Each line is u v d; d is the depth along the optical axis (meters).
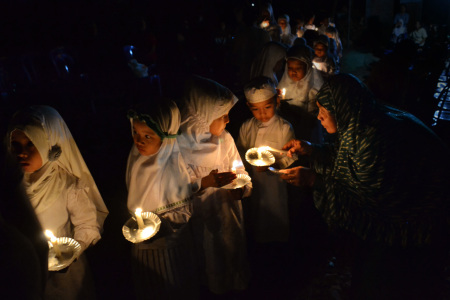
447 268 3.09
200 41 10.49
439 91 6.90
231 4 11.73
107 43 9.44
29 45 14.15
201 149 2.72
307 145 2.97
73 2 13.86
